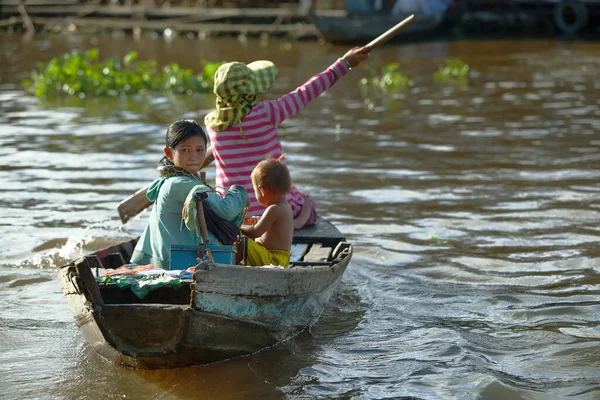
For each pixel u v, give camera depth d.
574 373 8.00
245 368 8.20
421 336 8.96
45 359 8.45
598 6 48.66
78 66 27.80
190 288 8.01
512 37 47.41
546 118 21.81
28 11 55.09
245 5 51.34
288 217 9.44
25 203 14.04
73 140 19.34
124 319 7.67
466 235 12.36
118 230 12.65
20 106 24.48
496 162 16.91
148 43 45.62
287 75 31.39
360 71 33.06
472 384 7.73
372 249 11.80
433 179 15.62
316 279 8.85
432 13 46.94
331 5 47.34
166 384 7.88
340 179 15.68
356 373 8.09
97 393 7.72
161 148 18.39
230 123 10.40
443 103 24.62
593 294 10.05
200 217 8.35
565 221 12.87
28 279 10.70
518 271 10.90
